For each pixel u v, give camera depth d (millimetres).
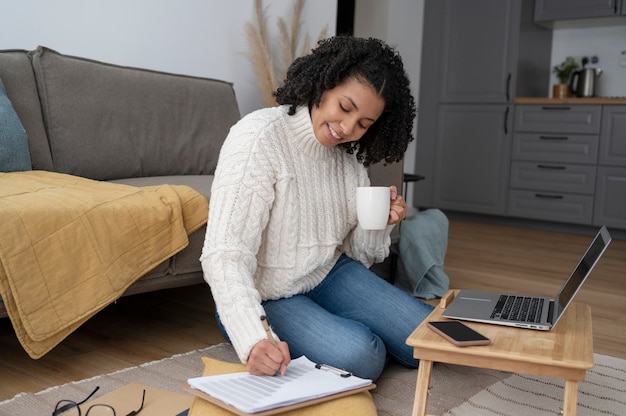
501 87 4875
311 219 1603
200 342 1979
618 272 3391
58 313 1553
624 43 4891
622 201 4465
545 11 4840
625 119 4395
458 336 1164
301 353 1546
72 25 2742
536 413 1521
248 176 1447
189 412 1221
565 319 1328
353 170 1737
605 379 1770
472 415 1493
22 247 1491
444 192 5227
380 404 1538
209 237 1410
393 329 1707
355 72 1430
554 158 4703
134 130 2588
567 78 5039
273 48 3744
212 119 2922
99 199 1708
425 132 5273
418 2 5113
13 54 2287
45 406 1440
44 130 2283
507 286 2975
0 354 1792
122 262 1697
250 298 1317
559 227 4812
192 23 3270
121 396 1436
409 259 2709
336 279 1781
